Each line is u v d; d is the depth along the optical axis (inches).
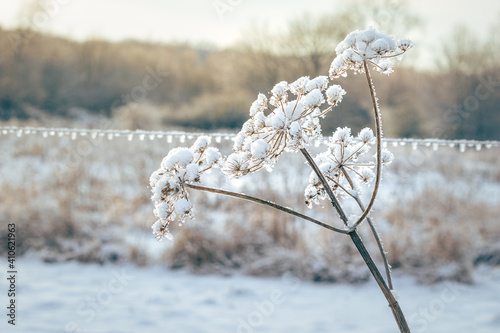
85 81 921.5
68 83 894.4
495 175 410.9
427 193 358.6
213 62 989.2
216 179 355.3
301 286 296.0
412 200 351.9
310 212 333.7
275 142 50.9
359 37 46.7
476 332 231.3
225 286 292.2
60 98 880.9
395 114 792.9
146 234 345.1
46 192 361.7
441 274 303.4
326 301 274.1
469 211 346.0
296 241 326.6
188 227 325.4
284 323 241.0
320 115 53.1
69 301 259.0
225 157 50.9
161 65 979.9
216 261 320.5
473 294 285.7
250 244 328.2
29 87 860.6
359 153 56.6
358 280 302.8
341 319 247.1
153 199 48.7
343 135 56.4
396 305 44.2
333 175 56.2
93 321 233.8
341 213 47.2
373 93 47.1
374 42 46.3
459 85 860.0
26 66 867.4
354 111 716.0
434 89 858.1
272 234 332.5
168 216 48.5
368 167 56.8
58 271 307.6
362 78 720.3
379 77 778.8
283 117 50.1
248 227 334.3
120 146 430.9
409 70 856.3
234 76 909.2
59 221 340.5
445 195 355.3
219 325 237.6
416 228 337.1
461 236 322.0
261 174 349.4
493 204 359.3
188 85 966.4
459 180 392.2
